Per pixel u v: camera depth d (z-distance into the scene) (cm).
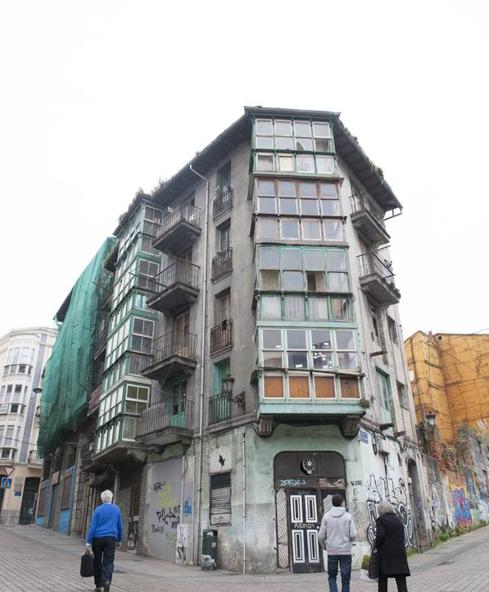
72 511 2894
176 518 1775
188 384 1977
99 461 2320
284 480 1511
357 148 2150
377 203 2450
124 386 2191
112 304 2761
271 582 1175
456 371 3594
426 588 921
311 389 1523
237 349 1803
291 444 1548
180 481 1806
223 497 1616
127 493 2216
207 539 1545
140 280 2425
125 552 2006
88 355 2967
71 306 3478
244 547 1462
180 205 2494
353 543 1414
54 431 3288
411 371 3534
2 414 4803
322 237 1777
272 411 1482
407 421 2094
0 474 4525
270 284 1670
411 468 2012
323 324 1617
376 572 669
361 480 1514
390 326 2256
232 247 2027
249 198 2005
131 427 2128
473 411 3450
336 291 1681
